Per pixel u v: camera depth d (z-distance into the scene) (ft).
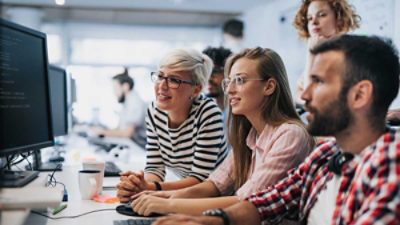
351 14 9.92
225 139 6.81
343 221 3.44
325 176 4.08
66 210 5.01
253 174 5.19
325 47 3.67
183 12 22.76
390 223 3.02
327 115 3.59
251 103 5.36
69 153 10.75
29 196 3.76
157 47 23.79
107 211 5.01
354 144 3.63
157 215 4.83
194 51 6.59
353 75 3.50
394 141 3.31
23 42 4.86
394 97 3.57
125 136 17.33
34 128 5.08
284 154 4.94
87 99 22.63
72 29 22.81
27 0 20.08
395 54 3.56
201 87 6.63
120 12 22.36
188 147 6.73
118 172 7.39
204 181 6.16
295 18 10.83
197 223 3.97
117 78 18.48
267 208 4.51
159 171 7.07
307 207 4.24
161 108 6.43
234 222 4.32
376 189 3.18
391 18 9.84
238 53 5.62
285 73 5.47
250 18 21.62
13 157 5.60
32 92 5.05
